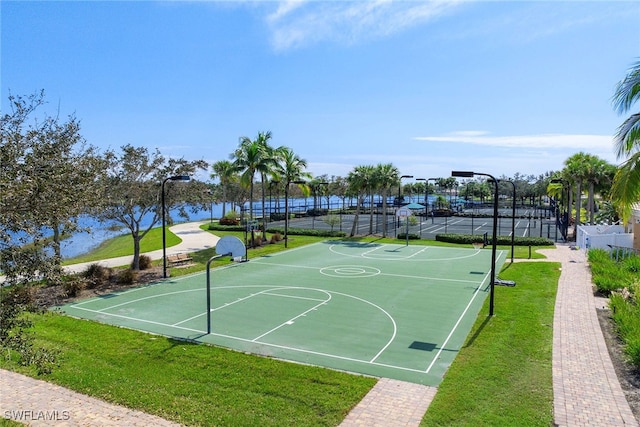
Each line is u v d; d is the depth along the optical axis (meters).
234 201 60.94
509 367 10.88
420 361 11.66
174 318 15.66
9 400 9.45
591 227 33.53
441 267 25.62
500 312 15.87
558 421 8.34
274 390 9.80
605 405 8.95
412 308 16.86
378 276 23.06
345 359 11.81
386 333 14.00
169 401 9.31
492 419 8.41
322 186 76.81
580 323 14.38
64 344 12.74
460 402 9.10
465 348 12.38
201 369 10.96
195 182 24.50
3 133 7.71
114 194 21.44
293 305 17.34
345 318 15.62
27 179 6.96
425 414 8.69
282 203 98.44
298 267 25.83
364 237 40.97
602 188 41.75
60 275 7.95
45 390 9.90
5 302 7.45
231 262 27.42
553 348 12.13
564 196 55.59
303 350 12.48
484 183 110.88
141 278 22.59
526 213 78.25
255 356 11.88
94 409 9.05
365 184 40.44
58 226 9.04
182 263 26.39
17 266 7.13
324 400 9.31
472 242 36.34
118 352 12.12
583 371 10.62
